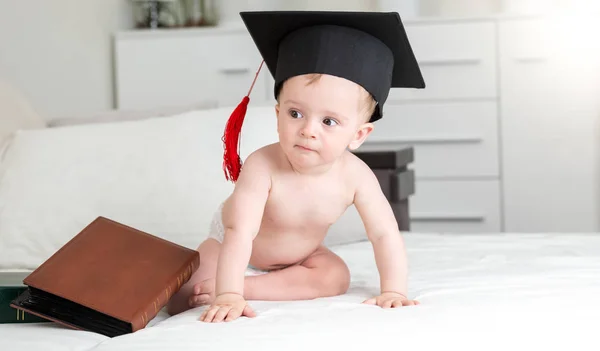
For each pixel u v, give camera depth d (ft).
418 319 3.53
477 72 10.64
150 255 4.05
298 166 4.03
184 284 4.27
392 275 4.12
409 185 8.11
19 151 6.16
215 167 6.03
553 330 3.45
